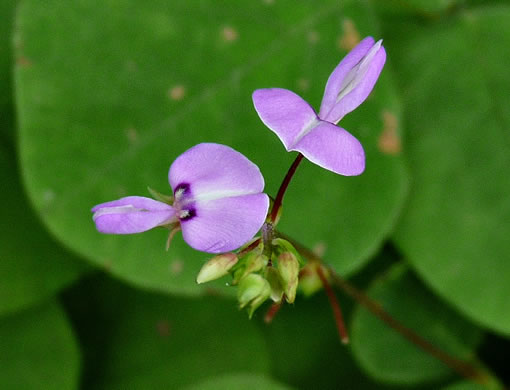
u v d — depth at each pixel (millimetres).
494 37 179
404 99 178
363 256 162
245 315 186
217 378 159
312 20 173
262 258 122
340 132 111
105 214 112
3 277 163
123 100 163
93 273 188
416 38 182
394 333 176
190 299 187
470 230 169
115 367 182
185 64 166
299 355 187
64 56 163
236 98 166
